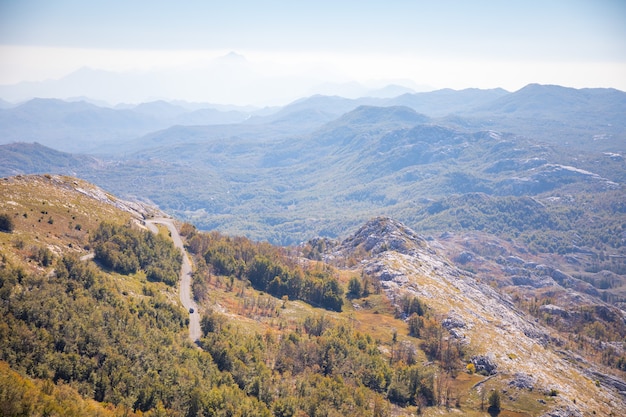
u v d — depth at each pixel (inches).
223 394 6176.2
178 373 6254.9
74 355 5787.4
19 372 5260.8
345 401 6879.9
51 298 6363.2
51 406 4817.9
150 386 5910.4
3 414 4503.0
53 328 6013.8
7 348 5433.1
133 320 6998.0
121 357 6058.1
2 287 6200.8
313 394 6825.8
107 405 5502.0
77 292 6924.2
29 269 7032.5
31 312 6013.8
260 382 6850.4
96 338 6166.3
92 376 5738.2
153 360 6318.9
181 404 5890.8
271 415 6264.8
